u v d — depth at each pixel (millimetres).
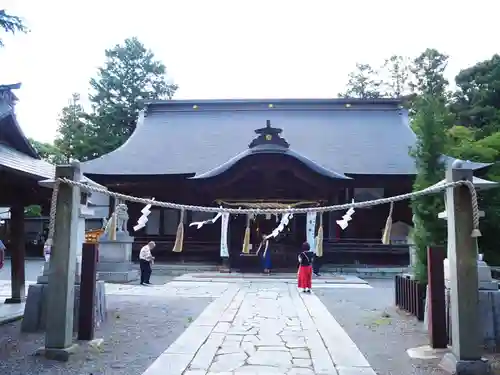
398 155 24719
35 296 7918
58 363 5898
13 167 7699
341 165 23469
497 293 7164
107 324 8586
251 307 10625
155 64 42656
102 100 41094
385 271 19906
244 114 30047
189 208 6699
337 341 7199
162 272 20234
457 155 15453
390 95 47188
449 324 7234
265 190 21094
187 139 27484
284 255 20641
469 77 35938
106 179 23297
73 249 6309
